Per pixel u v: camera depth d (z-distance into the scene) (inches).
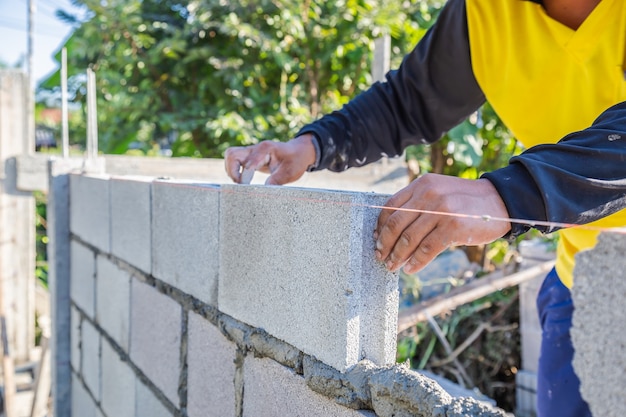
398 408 35.7
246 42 191.0
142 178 82.4
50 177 122.6
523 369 126.7
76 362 118.0
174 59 215.9
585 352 28.5
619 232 27.2
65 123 123.7
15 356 179.6
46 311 217.6
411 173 147.3
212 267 57.6
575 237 51.4
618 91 47.3
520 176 33.5
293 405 44.5
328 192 39.8
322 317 40.6
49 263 127.0
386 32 193.6
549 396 63.2
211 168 128.5
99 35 210.7
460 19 62.7
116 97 212.7
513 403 140.3
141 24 209.5
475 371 142.3
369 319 39.1
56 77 280.1
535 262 122.2
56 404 123.3
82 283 111.6
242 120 190.1
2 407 162.6
